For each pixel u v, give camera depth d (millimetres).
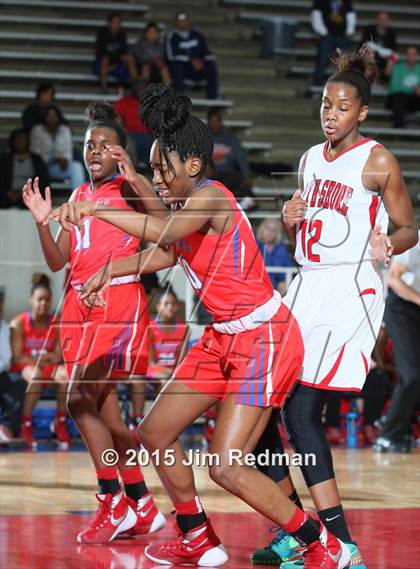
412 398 10734
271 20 20641
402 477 8664
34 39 19406
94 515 6402
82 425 5715
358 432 12102
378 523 6148
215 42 20641
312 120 19422
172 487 4934
